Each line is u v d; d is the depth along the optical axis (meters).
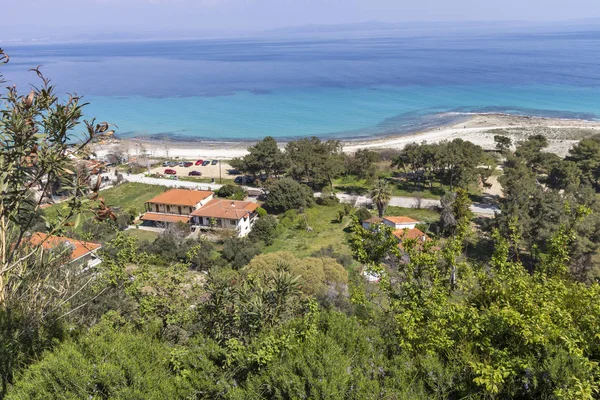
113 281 12.32
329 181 76.12
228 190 73.44
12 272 9.55
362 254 11.41
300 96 180.12
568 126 118.50
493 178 80.06
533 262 41.44
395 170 86.62
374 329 9.65
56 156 7.92
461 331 8.88
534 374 7.46
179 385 7.83
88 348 8.31
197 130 132.00
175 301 12.21
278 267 13.12
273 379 7.80
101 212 8.45
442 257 11.81
